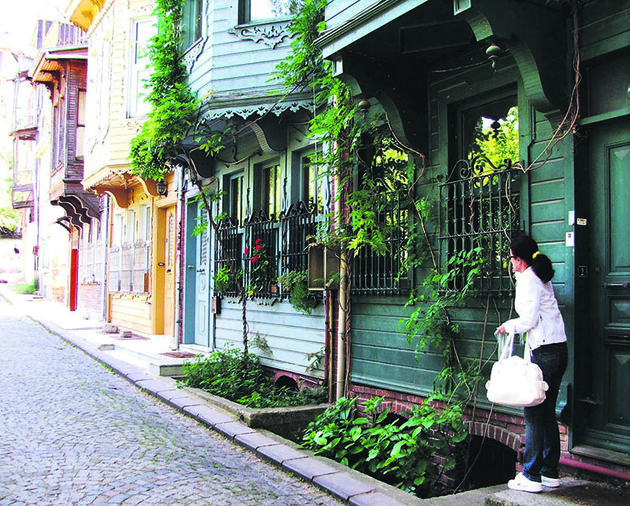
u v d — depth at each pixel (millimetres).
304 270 7648
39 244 34719
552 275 4059
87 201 19219
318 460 4934
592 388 4410
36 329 16438
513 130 5180
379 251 5812
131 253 14953
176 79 8766
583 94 4512
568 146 4504
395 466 4953
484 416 5109
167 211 13445
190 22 9078
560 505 3676
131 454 5109
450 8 4602
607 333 4320
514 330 4004
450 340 5387
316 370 7324
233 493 4285
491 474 5496
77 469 4684
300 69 7129
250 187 9195
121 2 12875
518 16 4277
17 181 36312
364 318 6543
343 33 5344
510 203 4871
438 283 5590
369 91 5633
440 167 5730
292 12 7691
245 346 8422
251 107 7715
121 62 12758
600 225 4430
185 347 10844
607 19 4301
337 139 6625
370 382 6375
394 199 6191
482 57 5316
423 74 5910
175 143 8727
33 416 6367
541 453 3971
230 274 9250
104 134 13258
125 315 15648
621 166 4328
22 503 3971
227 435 5773
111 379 8836
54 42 28625
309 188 8148
